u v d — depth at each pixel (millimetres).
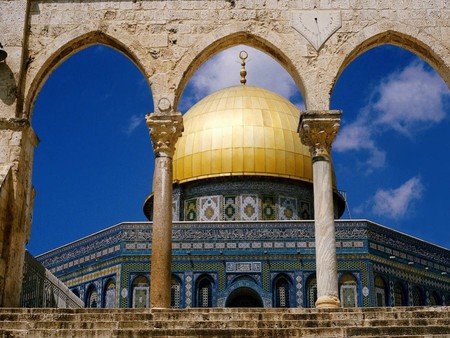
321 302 24391
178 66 27484
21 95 27281
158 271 24922
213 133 50281
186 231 45312
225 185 49281
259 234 45094
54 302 35719
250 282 44062
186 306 43594
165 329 19531
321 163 26266
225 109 51531
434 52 27906
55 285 36125
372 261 44531
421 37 27969
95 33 28016
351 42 27828
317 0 28328
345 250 44562
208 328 19766
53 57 27969
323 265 24938
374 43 28406
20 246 26203
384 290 44812
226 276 44250
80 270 47188
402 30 28016
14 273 25656
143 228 45188
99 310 21406
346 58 27719
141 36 27859
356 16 28156
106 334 19344
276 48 27766
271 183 49219
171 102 26969
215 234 45156
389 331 19156
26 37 27938
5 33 27672
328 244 25172
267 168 49062
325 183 25969
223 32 27828
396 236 46812
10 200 25906
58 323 20094
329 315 20688
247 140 49594
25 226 26719
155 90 27172
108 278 45031
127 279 44062
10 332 19375
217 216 48625
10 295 25297
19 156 26375
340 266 44250
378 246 45344
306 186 50250
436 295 48125
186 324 20125
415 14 28266
